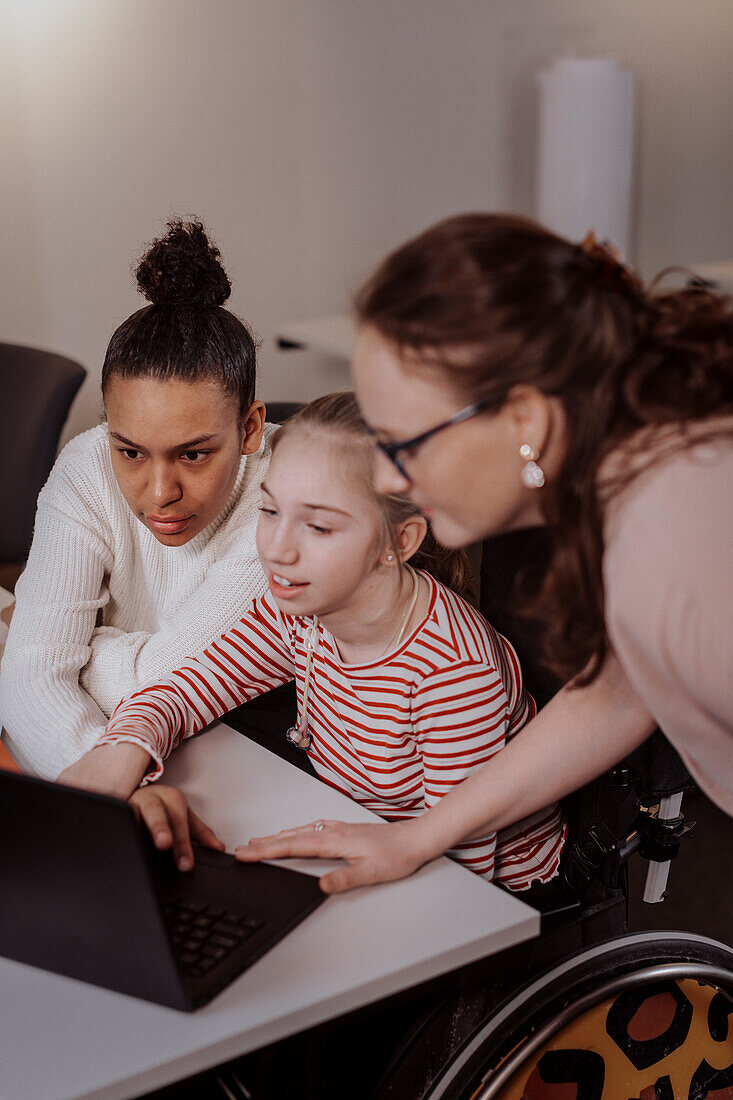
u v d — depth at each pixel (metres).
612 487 0.76
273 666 1.17
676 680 0.75
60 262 3.01
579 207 3.24
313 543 0.97
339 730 1.09
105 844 0.73
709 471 0.72
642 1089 1.03
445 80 3.34
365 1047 1.16
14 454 2.13
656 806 1.15
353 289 0.83
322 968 0.81
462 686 1.00
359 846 0.93
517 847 1.08
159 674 1.23
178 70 2.99
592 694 0.97
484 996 0.98
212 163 3.11
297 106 3.17
